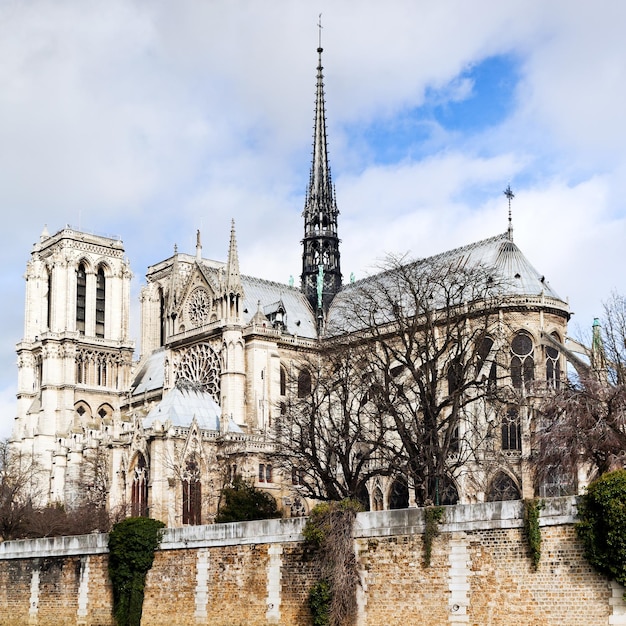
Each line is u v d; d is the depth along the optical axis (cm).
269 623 7169
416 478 8344
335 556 6731
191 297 16575
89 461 16675
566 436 7956
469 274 11500
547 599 5875
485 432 11550
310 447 9794
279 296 16925
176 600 7825
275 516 12200
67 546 8850
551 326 13038
